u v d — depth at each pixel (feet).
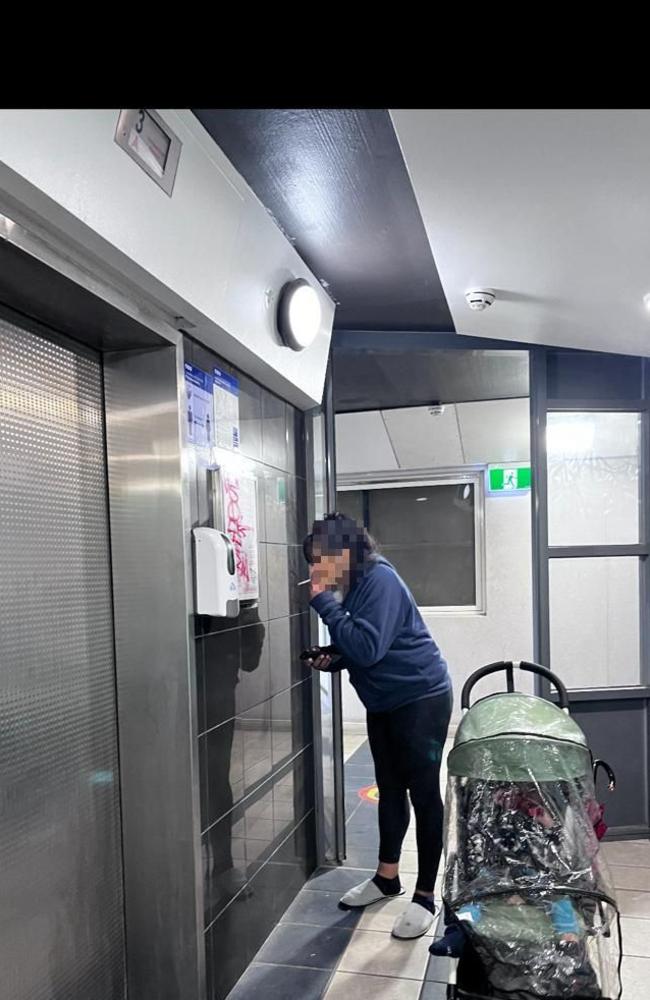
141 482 6.89
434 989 7.48
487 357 14.02
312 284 8.98
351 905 9.26
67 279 5.10
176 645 6.81
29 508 5.82
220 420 7.87
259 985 7.63
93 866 6.51
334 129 5.86
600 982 5.09
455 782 6.24
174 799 6.83
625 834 11.86
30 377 5.91
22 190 4.31
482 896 5.38
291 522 10.16
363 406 18.84
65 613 6.23
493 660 19.76
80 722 6.39
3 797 5.39
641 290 8.99
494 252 7.85
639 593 12.34
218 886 7.37
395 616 8.44
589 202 6.55
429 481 20.17
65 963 6.08
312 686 10.64
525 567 19.62
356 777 15.64
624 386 12.37
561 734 6.30
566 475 12.39
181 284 6.15
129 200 5.16
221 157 6.14
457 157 5.72
